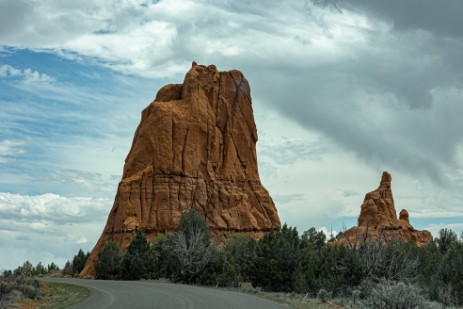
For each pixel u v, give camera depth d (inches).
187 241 2485.2
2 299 1497.3
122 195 4163.4
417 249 2068.2
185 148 4463.6
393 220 4498.0
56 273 4719.5
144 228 4121.6
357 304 1268.5
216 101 4854.8
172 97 4857.3
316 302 1331.2
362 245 1596.9
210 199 4448.8
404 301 1072.2
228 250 2910.9
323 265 1743.4
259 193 4736.7
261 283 1886.1
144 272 2952.8
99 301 1277.1
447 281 1430.9
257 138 4960.6
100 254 3248.0
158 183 4279.0
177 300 1197.1
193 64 4968.0
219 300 1193.4
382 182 4655.5
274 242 2000.5
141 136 4463.6
